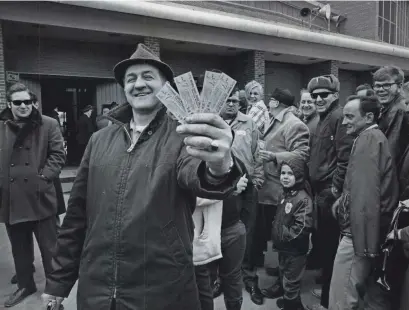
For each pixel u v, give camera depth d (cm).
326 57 1162
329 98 310
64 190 725
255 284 327
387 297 216
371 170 203
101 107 953
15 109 295
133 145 140
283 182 286
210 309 215
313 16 1443
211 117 101
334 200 291
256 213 338
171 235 132
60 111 1009
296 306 283
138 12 761
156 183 131
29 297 317
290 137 325
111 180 138
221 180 112
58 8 689
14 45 770
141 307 132
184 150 131
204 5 1038
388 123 246
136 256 132
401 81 255
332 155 301
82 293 143
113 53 891
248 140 297
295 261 279
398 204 209
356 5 1547
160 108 143
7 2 643
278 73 1201
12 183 296
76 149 1001
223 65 1077
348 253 222
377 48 1288
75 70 845
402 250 201
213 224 212
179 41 864
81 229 161
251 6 1186
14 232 309
